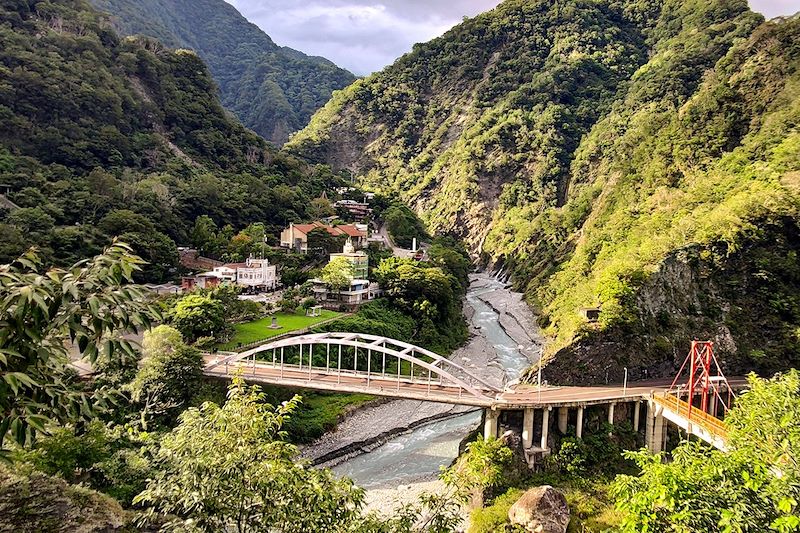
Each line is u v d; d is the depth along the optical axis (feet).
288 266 301.02
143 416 119.75
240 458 43.37
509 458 142.20
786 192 222.69
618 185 349.82
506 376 235.40
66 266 214.90
